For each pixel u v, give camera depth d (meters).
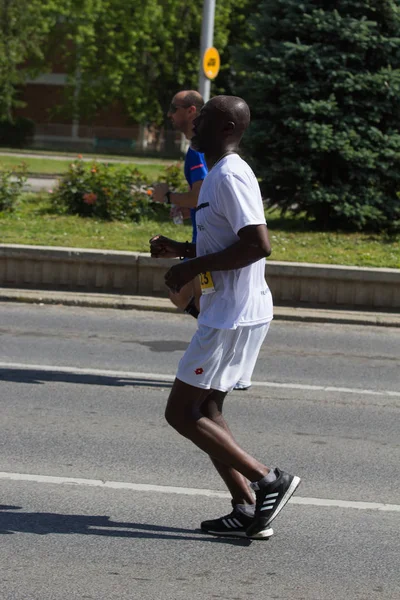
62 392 14.23
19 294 21.62
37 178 49.25
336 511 9.80
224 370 8.54
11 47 85.38
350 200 28.80
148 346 17.75
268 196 29.91
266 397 14.54
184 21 91.88
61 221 27.78
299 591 7.87
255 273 8.55
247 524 8.90
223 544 8.80
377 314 21.34
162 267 21.94
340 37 28.66
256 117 29.67
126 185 29.53
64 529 8.99
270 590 7.86
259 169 29.33
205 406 8.87
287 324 20.59
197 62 93.00
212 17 30.61
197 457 11.37
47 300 21.48
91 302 21.39
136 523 9.22
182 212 14.48
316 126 28.17
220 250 8.41
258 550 8.70
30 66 93.19
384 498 10.24
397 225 29.38
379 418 13.61
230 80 88.44
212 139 8.59
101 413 13.18
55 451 11.37
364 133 28.97
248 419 13.23
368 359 17.59
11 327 18.91
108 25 90.06
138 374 15.55
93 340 18.06
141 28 89.88
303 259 22.95
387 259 23.52
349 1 29.03
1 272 22.34
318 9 29.25
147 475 10.63
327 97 29.06
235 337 8.47
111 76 90.00
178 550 8.61
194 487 10.30
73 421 12.71
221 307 8.37
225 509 9.68
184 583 7.92
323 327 20.47
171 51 91.50
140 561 8.33
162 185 14.05
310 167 28.61
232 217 8.19
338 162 28.83
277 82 28.80
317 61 28.47
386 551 8.81
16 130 91.00
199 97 13.91
